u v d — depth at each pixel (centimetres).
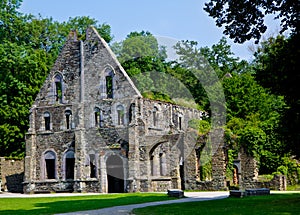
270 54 2777
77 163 5262
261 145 4991
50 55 7062
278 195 3412
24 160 5578
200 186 5066
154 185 4972
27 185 5428
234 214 2195
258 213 2197
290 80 2642
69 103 5481
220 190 4956
